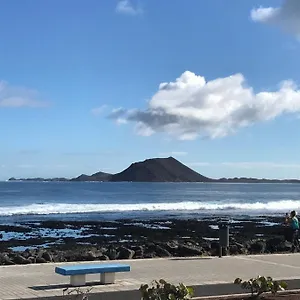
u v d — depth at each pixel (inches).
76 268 431.8
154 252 815.7
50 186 6771.7
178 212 2421.3
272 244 895.7
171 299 319.9
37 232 1393.9
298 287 443.2
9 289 416.5
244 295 402.0
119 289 419.8
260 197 4384.8
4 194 4077.3
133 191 5231.3
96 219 1925.4
